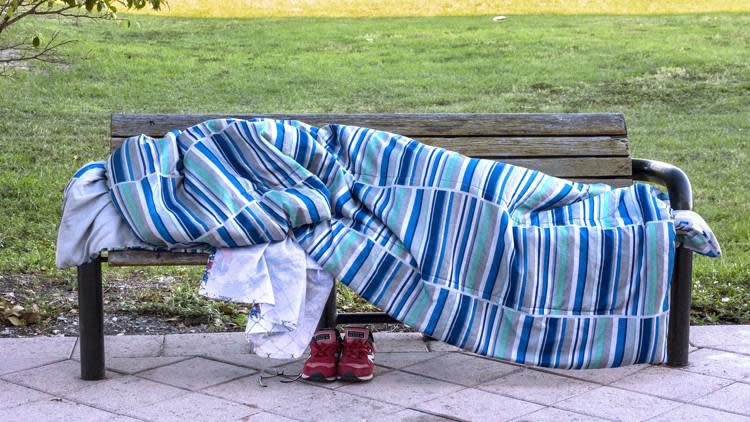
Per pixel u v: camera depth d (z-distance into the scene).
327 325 3.85
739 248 5.82
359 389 3.35
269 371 3.54
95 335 3.38
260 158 3.48
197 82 12.09
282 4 20.39
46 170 7.62
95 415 3.07
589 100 11.34
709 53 13.83
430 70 13.21
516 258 3.36
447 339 3.33
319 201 3.39
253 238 3.30
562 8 20.25
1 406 3.14
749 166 8.36
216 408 3.14
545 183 3.54
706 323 4.26
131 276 5.05
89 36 14.77
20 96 10.53
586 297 3.36
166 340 3.90
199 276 5.06
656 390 3.33
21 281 4.86
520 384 3.40
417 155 3.53
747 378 3.45
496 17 18.44
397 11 20.06
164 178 3.41
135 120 3.83
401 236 3.38
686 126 9.99
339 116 3.94
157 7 5.18
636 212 3.44
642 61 13.41
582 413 3.12
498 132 3.99
